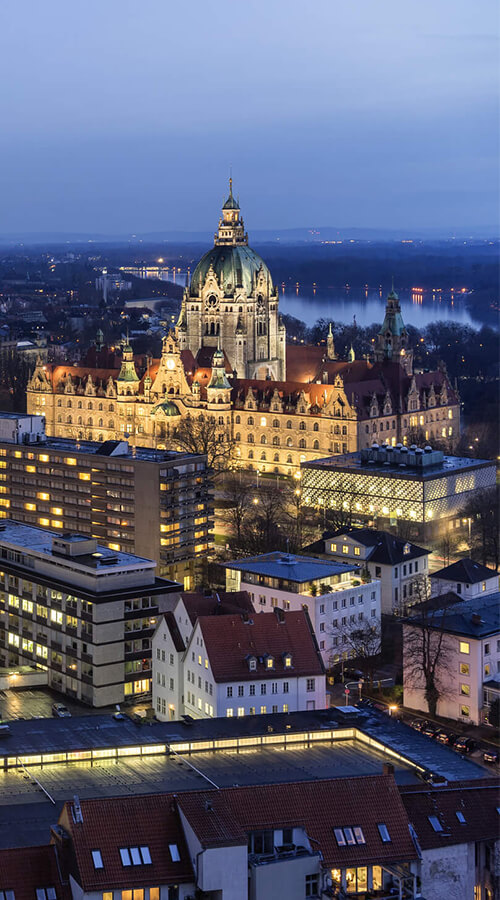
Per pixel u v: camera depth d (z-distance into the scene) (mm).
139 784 165125
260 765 172125
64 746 175250
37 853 142750
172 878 140625
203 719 188375
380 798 151875
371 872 147375
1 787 164000
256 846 146250
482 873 156125
